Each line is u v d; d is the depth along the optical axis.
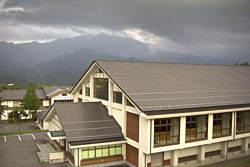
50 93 53.22
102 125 23.09
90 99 28.78
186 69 30.50
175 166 21.83
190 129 22.34
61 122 22.16
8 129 38.97
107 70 24.39
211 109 21.88
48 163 22.44
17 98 49.12
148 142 19.53
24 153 25.22
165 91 23.12
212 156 24.73
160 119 20.72
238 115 26.12
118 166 21.98
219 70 33.66
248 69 37.81
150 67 28.05
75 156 20.94
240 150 26.84
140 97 20.86
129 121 22.11
